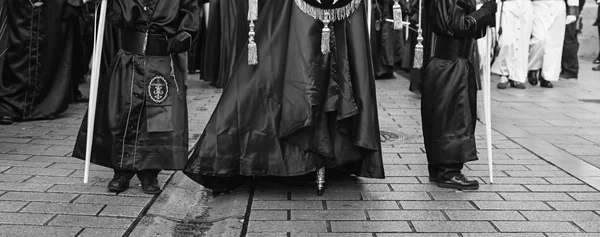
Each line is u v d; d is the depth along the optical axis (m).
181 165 4.94
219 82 10.27
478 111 8.45
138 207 4.77
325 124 5.00
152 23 4.88
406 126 7.80
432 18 5.20
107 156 4.94
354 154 5.12
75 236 4.18
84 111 8.33
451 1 5.05
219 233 4.38
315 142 4.95
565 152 6.64
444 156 5.21
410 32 11.93
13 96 7.61
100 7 5.00
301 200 5.01
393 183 5.46
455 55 5.23
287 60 4.93
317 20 4.91
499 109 9.16
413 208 4.83
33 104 7.68
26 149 6.28
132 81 4.89
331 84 4.95
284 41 4.96
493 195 5.16
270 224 4.47
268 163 4.97
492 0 5.17
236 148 4.97
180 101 5.01
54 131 7.13
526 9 11.01
